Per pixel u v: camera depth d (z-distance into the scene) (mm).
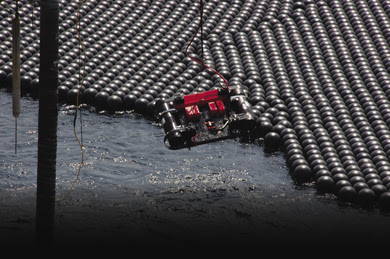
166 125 25469
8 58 39219
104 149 32594
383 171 29141
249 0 44531
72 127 34594
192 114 25359
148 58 39344
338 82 36469
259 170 31031
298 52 39219
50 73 21688
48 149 22250
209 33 41688
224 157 32156
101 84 37094
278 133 32969
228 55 39281
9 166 30656
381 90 35594
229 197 28641
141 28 42156
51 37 21391
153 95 36406
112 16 43219
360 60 38156
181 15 43594
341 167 29500
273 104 34969
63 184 29312
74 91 36406
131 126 35000
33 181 29609
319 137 31828
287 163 31484
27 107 36406
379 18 42125
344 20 41812
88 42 40250
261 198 28594
